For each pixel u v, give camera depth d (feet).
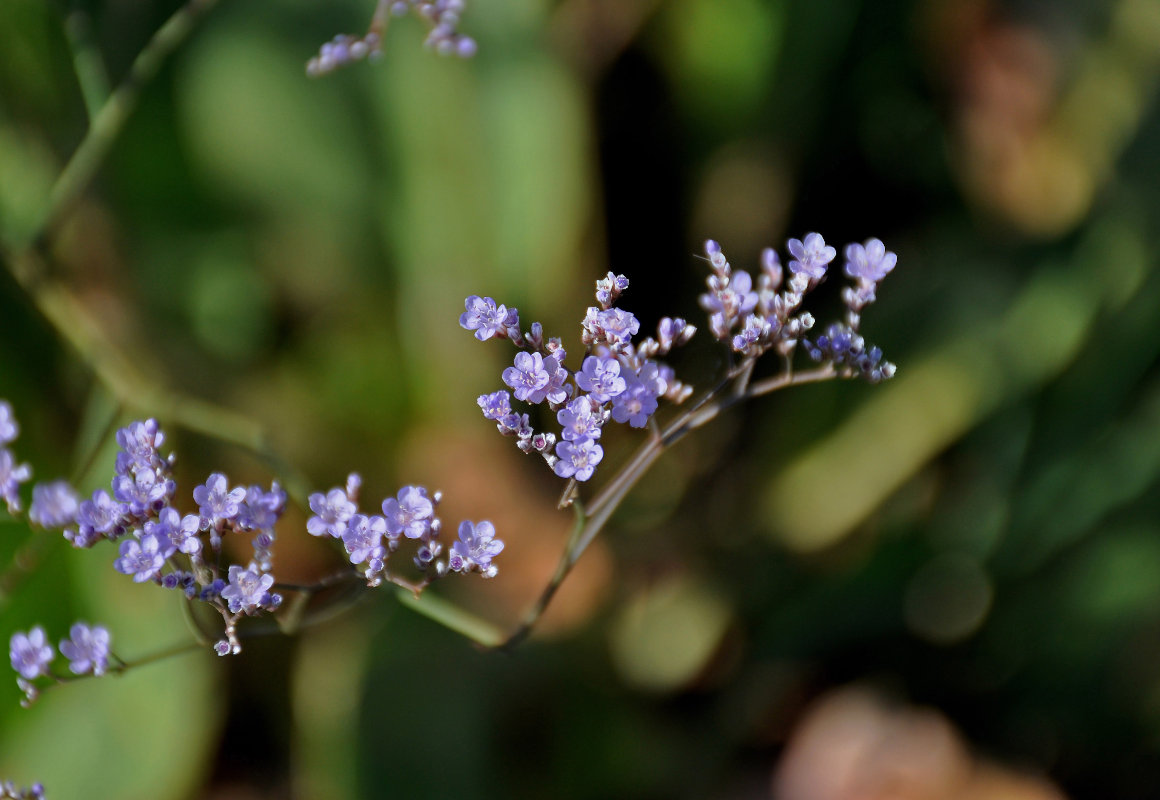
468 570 1.45
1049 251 2.89
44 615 2.27
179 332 2.75
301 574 2.58
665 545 2.86
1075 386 2.74
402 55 2.73
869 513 2.81
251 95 2.68
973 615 2.68
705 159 2.96
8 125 2.46
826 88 2.96
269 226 2.75
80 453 2.33
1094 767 2.47
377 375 2.84
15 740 2.25
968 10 3.10
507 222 2.76
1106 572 2.59
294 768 2.48
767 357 2.96
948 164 3.07
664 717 2.61
